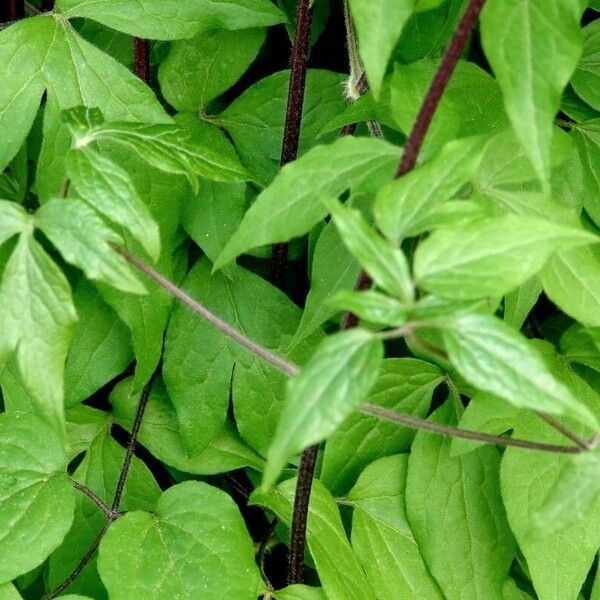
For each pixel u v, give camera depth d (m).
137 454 0.73
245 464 0.68
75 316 0.49
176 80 0.67
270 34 0.76
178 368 0.66
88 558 0.62
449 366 0.66
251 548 0.60
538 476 0.61
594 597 0.64
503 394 0.42
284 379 0.67
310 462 0.58
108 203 0.49
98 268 0.48
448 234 0.44
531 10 0.45
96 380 0.65
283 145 0.66
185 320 0.66
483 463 0.66
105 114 0.60
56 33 0.60
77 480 0.67
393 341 0.71
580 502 0.46
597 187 0.64
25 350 0.50
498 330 0.43
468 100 0.61
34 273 0.49
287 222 0.49
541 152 0.44
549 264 0.56
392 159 0.49
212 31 0.67
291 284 0.74
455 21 0.64
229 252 0.50
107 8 0.61
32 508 0.59
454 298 0.43
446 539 0.65
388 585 0.65
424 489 0.65
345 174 0.49
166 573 0.58
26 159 0.69
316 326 0.60
